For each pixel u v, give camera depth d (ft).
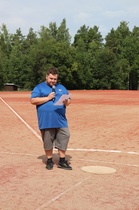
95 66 302.45
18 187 17.75
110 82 305.12
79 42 347.97
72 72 292.20
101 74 301.84
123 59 314.35
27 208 14.70
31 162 23.81
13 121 51.42
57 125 21.33
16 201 15.58
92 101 107.34
